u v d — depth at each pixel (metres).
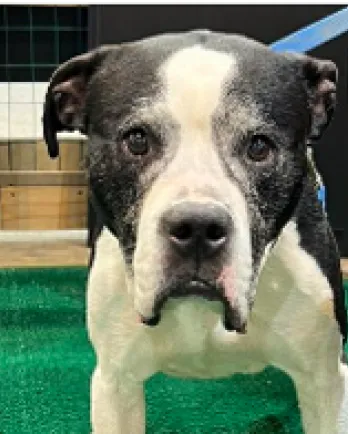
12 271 1.90
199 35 0.72
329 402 0.82
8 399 1.19
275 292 0.78
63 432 1.09
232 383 1.26
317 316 0.78
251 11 2.07
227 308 0.63
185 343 0.80
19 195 2.21
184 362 0.83
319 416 0.83
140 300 0.64
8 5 2.19
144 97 0.68
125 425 0.85
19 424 1.12
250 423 1.13
